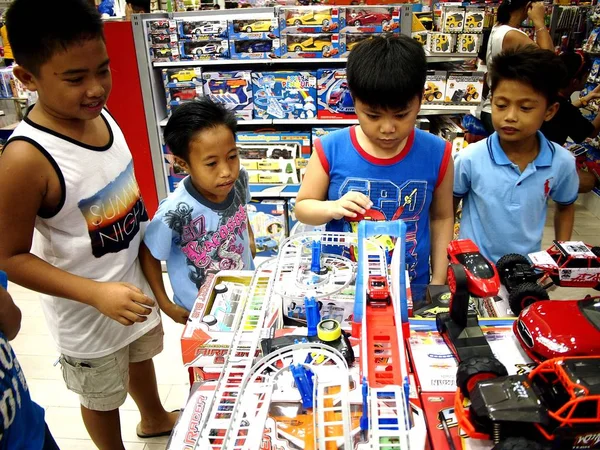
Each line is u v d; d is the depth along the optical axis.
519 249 1.64
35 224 1.30
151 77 2.98
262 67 3.18
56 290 1.24
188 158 1.44
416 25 3.12
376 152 1.48
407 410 0.68
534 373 0.80
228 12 3.21
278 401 0.82
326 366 0.84
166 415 1.96
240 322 0.99
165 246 1.50
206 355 1.00
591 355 0.84
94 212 1.32
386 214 1.51
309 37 2.87
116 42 2.88
